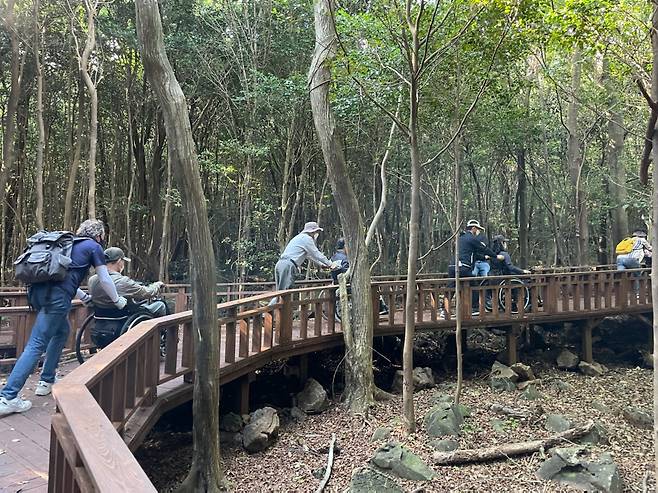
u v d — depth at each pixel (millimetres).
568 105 13938
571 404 6645
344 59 5309
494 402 6484
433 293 7562
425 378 7195
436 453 4773
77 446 1459
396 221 18281
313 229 6945
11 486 2514
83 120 13133
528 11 5609
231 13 12031
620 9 5766
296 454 4945
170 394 3998
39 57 11586
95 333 4270
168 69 3232
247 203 12461
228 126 13781
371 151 12523
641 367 8844
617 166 13070
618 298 9078
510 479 4449
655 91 3164
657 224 3139
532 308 8242
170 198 13125
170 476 4430
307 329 6637
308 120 12414
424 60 4832
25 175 13719
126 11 12531
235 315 5051
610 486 4180
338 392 6816
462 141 10445
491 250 8219
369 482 4156
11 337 6184
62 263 3602
